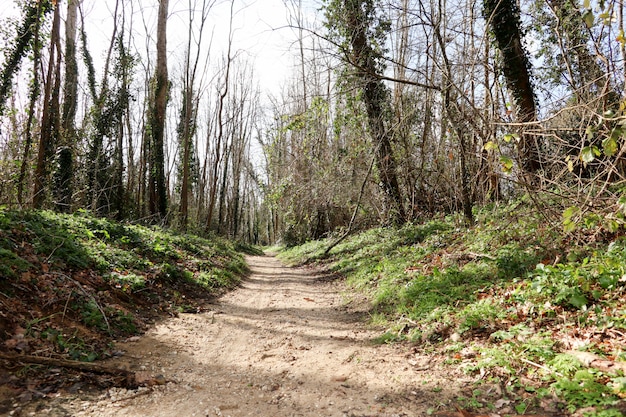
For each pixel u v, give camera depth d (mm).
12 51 14344
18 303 4824
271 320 7371
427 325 5766
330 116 15734
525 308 5020
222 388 4129
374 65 12094
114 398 3662
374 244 13789
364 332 6414
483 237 8594
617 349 3686
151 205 19547
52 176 13766
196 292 9227
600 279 4801
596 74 7691
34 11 14266
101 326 5352
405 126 13547
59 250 6855
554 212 6363
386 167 13672
